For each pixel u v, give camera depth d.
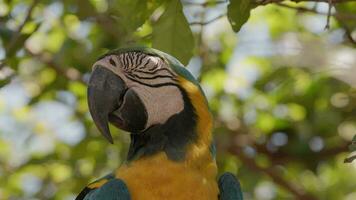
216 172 6.74
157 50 7.00
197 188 6.52
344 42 10.85
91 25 11.38
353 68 10.85
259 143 11.96
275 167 12.07
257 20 12.64
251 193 12.24
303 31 12.05
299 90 11.76
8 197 12.78
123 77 6.81
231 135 11.89
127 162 6.76
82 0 9.70
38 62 11.74
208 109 6.94
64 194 12.49
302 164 12.27
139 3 7.41
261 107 12.09
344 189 13.12
